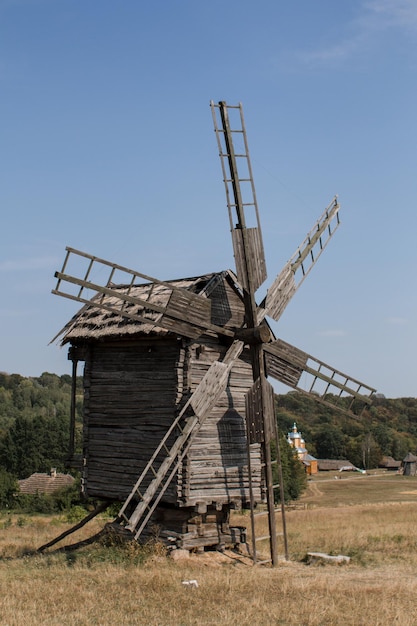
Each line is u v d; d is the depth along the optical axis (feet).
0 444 366.63
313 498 274.36
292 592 57.93
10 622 47.01
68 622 47.80
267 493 75.51
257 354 77.66
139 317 72.23
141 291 80.89
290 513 159.22
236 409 79.92
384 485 353.92
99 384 82.58
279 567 72.08
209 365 78.18
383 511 154.71
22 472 357.41
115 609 52.21
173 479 74.28
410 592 57.72
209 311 76.13
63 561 71.00
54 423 370.73
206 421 76.74
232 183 78.95
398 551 79.97
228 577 63.10
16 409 612.29
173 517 76.84
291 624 48.78
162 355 77.56
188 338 75.66
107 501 84.07
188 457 74.28
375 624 48.34
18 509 239.91
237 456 78.84
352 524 115.65
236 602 54.60
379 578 64.85
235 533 80.53
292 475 260.83
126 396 79.92
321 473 485.97
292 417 629.92
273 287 82.38
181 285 79.30
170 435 75.51
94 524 127.54
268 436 76.02
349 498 270.26
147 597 56.18
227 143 79.00
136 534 72.54
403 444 605.73
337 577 65.51
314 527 111.86
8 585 59.16
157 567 68.39
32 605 52.21
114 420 80.64
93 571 65.46
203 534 77.66
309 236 88.99
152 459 70.79
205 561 73.36
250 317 78.28
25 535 107.24
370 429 619.67
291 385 85.10
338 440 571.69
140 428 78.23
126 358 80.64
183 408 73.61
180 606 53.42
